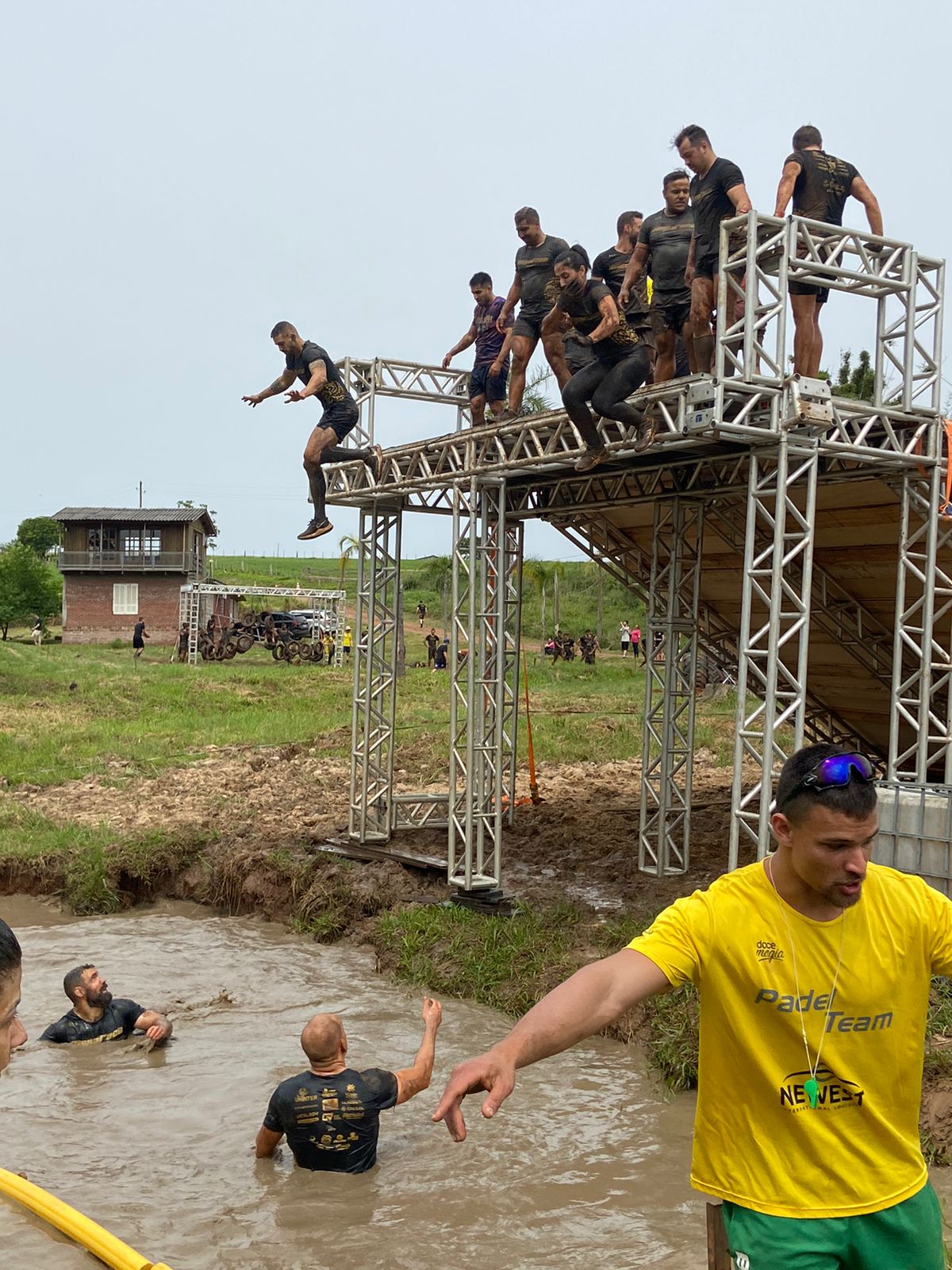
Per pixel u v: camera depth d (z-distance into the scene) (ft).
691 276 30.66
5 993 8.11
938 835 28.27
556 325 30.14
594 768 63.16
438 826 48.01
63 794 56.49
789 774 9.23
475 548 37.73
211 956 37.27
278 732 77.30
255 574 276.00
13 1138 22.82
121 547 172.14
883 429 31.14
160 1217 19.62
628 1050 28.12
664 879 40.32
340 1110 21.20
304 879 41.98
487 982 32.35
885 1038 9.44
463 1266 18.13
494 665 38.68
